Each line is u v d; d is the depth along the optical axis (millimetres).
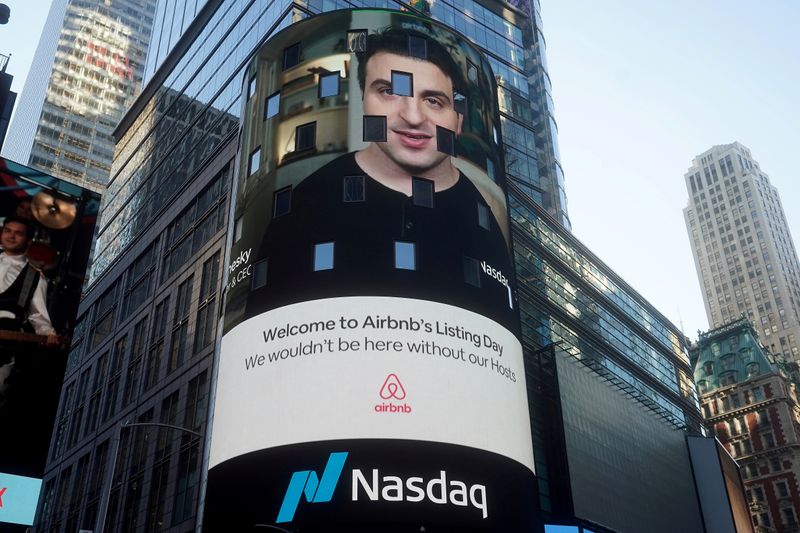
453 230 42188
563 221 89250
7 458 37031
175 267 66812
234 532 35000
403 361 36938
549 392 60906
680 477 76500
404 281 39125
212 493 37094
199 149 72438
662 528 67562
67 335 40250
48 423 38531
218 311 55875
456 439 36062
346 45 47156
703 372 145125
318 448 35031
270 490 34938
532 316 64250
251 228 43594
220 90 73312
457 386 37375
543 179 92000
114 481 60125
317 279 39125
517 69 96125
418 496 34156
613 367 73438
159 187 79062
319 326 37750
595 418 64438
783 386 134250
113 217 90125
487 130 48281
